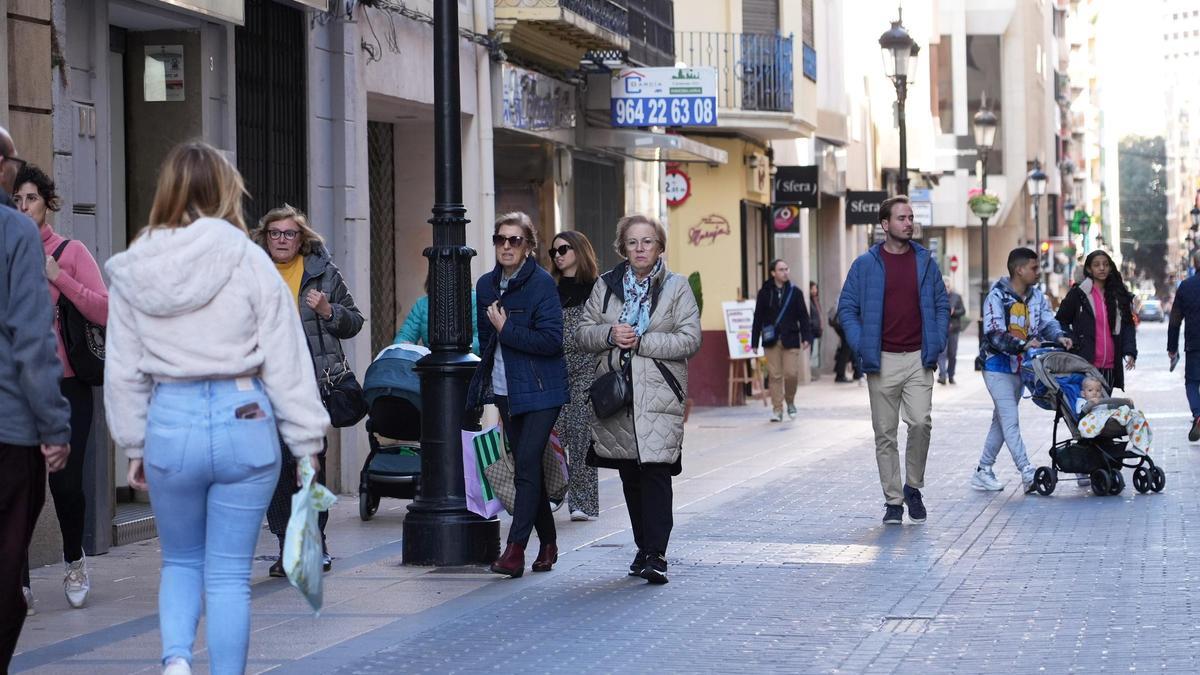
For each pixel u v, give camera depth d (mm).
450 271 23141
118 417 12930
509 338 21594
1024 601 19344
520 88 44938
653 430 21141
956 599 19609
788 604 19531
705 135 66750
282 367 12891
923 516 27000
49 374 13562
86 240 25578
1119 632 17266
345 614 19344
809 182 73750
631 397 21125
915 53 58219
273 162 31766
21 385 13523
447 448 23109
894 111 113062
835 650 16734
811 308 76375
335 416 22125
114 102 28547
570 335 27578
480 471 22484
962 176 141875
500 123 43469
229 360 12727
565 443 28016
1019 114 142625
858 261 27188
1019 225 155125
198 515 13000
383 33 35938
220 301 12734
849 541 24875
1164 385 71312
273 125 31766
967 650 16578
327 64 33688
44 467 14031
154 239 12750
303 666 16266
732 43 66688
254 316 12859
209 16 27547
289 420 12938
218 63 29312
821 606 19344
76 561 20094
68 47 25359
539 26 44156
